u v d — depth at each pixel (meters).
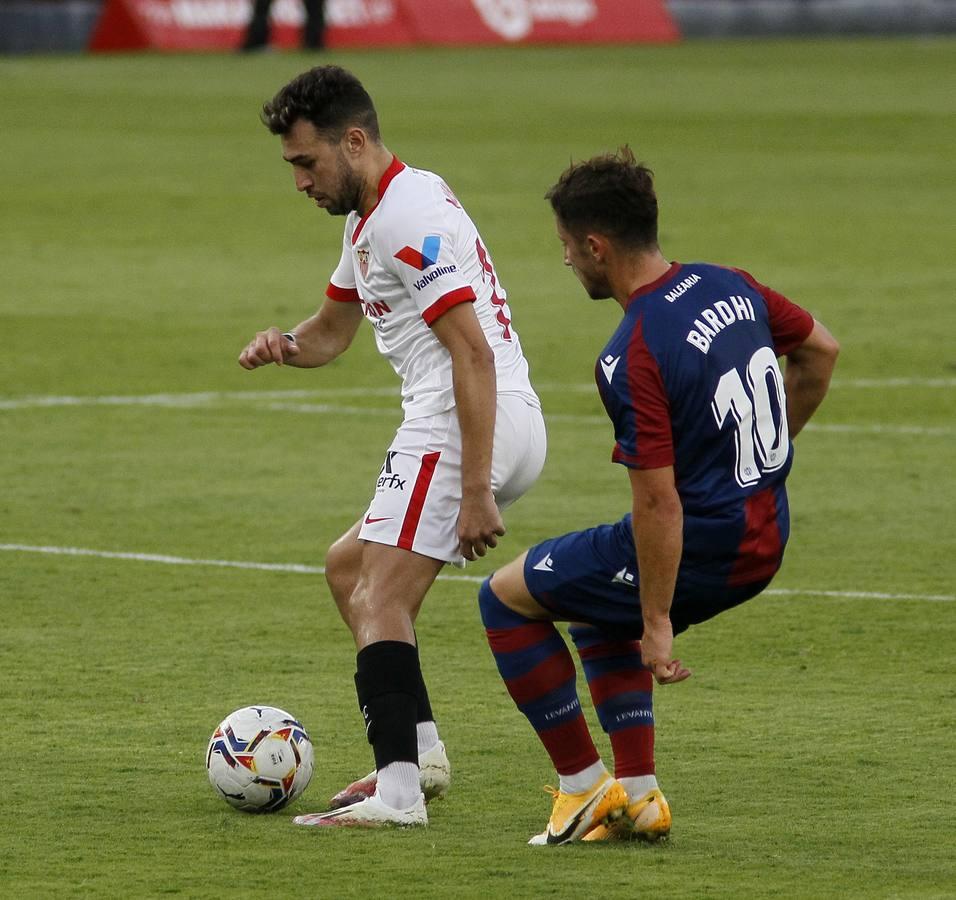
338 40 177.75
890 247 75.06
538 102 130.12
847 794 20.41
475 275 19.86
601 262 18.38
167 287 65.50
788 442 18.62
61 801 19.95
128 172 95.81
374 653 19.25
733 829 19.12
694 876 17.27
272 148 105.88
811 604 29.80
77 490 37.97
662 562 17.70
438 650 27.11
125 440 43.09
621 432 17.92
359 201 19.66
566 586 18.52
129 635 27.69
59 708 23.91
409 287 19.28
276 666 26.12
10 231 77.75
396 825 19.11
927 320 59.84
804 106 130.12
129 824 19.09
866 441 43.53
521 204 85.62
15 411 46.22
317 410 46.97
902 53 184.00
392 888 16.81
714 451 18.02
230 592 30.38
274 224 80.38
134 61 160.88
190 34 174.25
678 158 103.62
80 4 177.00
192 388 49.47
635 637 18.86
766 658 26.70
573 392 48.91
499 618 18.95
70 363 52.50
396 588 19.38
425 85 141.25
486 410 19.00
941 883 17.05
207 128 114.50
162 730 22.97
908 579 31.39
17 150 103.75
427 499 19.33
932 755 22.02
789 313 18.91
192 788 20.58
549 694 18.75
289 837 18.62
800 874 17.34
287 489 38.25
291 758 19.58
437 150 104.50
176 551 33.12
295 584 30.94
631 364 17.78
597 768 18.70
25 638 27.45
